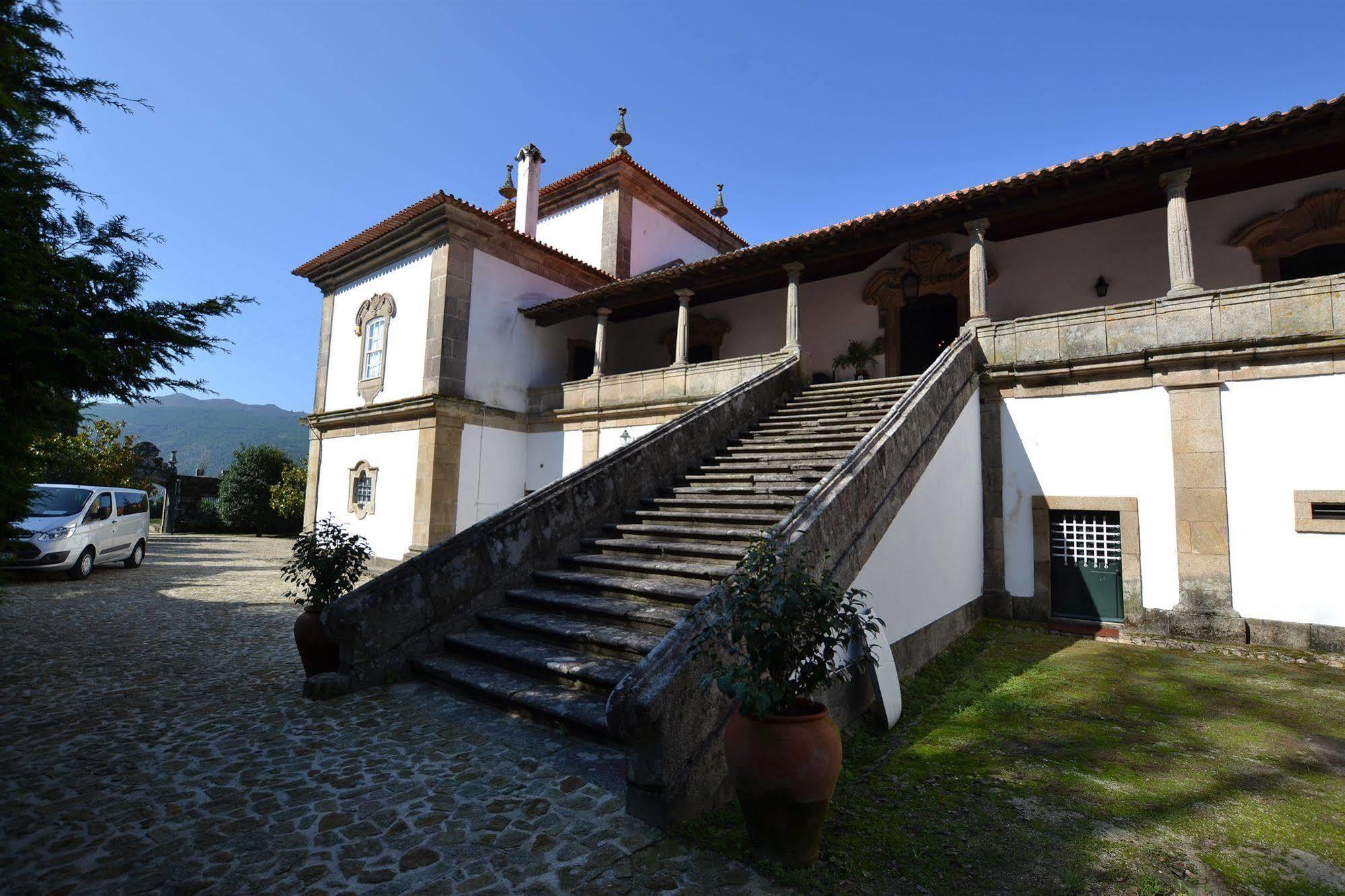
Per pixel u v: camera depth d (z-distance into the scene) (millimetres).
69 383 4875
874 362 15281
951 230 11961
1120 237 12453
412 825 3605
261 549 22812
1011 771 4594
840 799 4113
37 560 12391
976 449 10266
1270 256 10984
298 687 6078
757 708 3184
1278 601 8219
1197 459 8859
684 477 9578
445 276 16203
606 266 20922
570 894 3010
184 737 4832
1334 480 7992
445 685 5918
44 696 5734
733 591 3611
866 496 6105
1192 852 3547
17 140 5148
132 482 26250
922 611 7363
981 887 3166
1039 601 9812
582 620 6375
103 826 3537
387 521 16766
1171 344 9102
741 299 18031
